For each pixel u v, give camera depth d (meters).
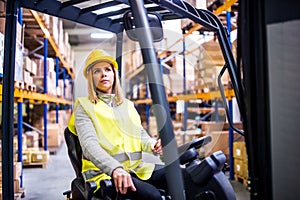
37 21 5.45
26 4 2.08
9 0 1.99
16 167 3.98
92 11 2.41
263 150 1.09
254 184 1.10
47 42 6.56
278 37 1.10
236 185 4.23
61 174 5.30
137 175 2.03
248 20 1.12
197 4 2.52
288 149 1.09
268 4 1.10
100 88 2.15
